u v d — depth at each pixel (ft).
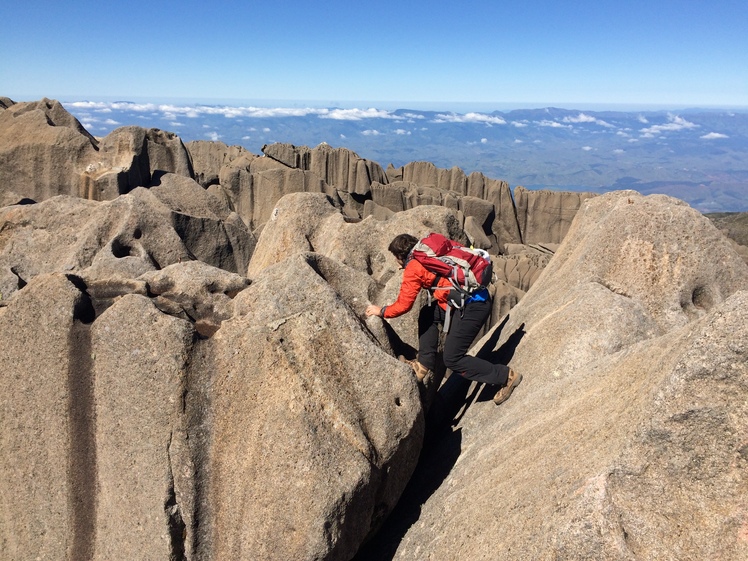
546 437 10.71
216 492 11.65
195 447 11.56
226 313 13.14
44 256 22.76
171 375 11.44
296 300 12.30
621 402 9.62
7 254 22.81
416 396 12.01
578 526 7.95
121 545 12.10
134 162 42.42
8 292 21.30
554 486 9.08
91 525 12.54
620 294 15.69
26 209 24.09
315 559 10.69
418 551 11.43
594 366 12.01
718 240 15.40
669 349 9.30
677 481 7.76
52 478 12.70
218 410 11.60
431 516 12.03
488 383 13.78
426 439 15.58
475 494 11.08
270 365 11.30
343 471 10.81
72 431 12.43
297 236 19.58
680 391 7.66
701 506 7.61
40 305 12.51
